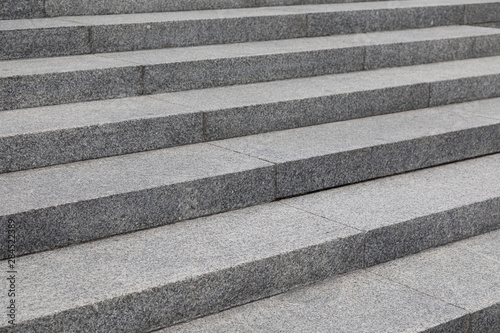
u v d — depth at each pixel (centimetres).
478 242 463
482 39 765
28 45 582
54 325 312
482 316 369
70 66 546
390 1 870
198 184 429
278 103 541
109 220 401
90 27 605
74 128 457
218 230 414
